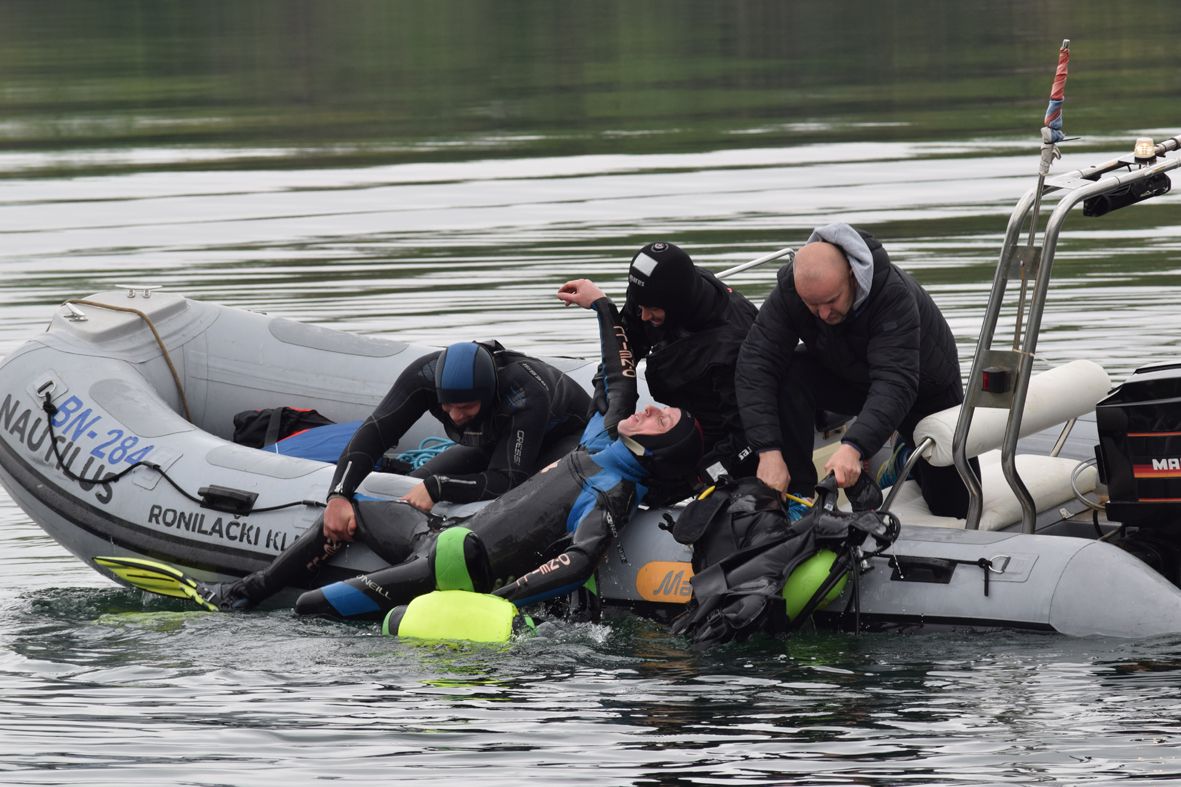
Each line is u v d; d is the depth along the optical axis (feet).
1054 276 135.33
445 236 159.84
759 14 406.41
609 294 129.90
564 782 47.42
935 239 149.79
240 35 396.98
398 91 284.00
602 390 69.46
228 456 75.97
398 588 65.62
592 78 294.05
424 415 88.53
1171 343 110.11
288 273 144.25
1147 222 159.02
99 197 190.90
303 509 72.54
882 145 207.62
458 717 53.21
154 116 261.44
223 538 73.72
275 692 56.44
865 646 60.13
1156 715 50.93
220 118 256.52
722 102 255.29
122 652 62.23
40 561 81.71
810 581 61.31
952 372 67.56
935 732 50.26
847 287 62.80
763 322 65.36
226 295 135.13
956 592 61.16
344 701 55.21
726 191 179.32
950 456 64.13
